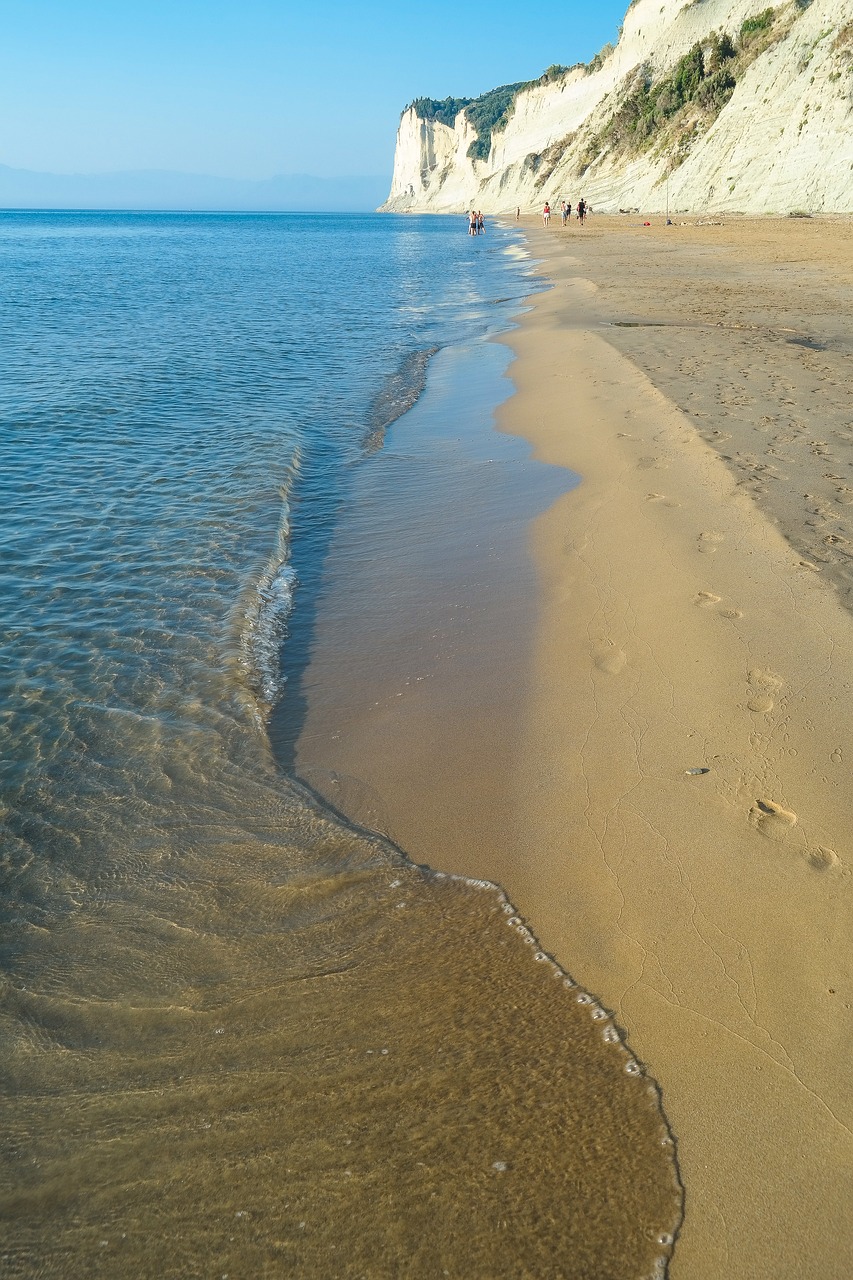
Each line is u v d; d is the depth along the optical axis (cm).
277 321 2227
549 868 382
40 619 636
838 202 4041
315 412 1277
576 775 437
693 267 2720
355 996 326
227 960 348
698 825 388
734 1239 239
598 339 1534
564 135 10669
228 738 500
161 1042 311
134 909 377
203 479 957
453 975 333
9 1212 256
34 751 486
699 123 5891
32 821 433
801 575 587
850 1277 228
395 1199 252
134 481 948
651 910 350
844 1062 281
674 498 761
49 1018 324
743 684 479
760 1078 279
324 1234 244
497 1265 235
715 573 609
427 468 995
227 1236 245
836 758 412
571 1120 272
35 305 2553
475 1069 292
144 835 423
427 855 400
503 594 655
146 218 18525
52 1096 292
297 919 368
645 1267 234
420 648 590
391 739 490
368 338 1950
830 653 494
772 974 314
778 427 928
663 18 8225
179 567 731
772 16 5738
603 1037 300
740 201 4788
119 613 649
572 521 770
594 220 6106
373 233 9000
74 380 1444
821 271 2395
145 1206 255
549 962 335
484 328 1988
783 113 4716
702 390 1109
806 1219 241
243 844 415
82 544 775
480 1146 265
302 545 795
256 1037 311
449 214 17250
